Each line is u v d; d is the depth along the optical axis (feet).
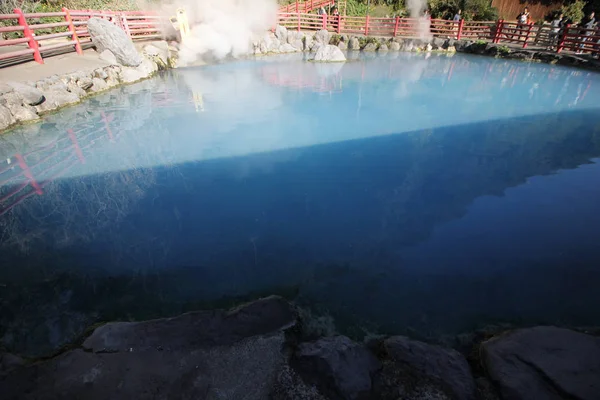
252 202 11.45
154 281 8.16
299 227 10.21
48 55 23.17
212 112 19.93
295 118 19.07
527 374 5.35
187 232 9.95
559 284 8.15
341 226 10.27
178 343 5.96
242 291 7.89
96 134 16.69
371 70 32.76
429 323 7.13
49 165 13.67
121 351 5.79
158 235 9.80
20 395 5.07
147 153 14.80
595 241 9.55
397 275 8.41
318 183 12.65
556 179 12.97
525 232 9.96
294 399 4.98
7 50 23.77
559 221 10.44
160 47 31.53
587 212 10.87
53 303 7.51
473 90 25.86
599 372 5.34
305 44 42.88
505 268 8.63
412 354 5.82
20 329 6.86
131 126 17.69
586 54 33.68
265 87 25.64
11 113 16.69
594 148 15.65
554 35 36.01
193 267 8.63
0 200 11.43
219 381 5.27
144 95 23.06
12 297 7.63
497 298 7.76
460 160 14.51
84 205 11.21
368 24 47.44
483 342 6.21
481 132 17.52
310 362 5.53
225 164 13.93
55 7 31.86
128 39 26.05
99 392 5.08
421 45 44.19
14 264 8.64
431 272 8.51
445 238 9.72
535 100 23.30
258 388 5.16
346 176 13.15
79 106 20.31
